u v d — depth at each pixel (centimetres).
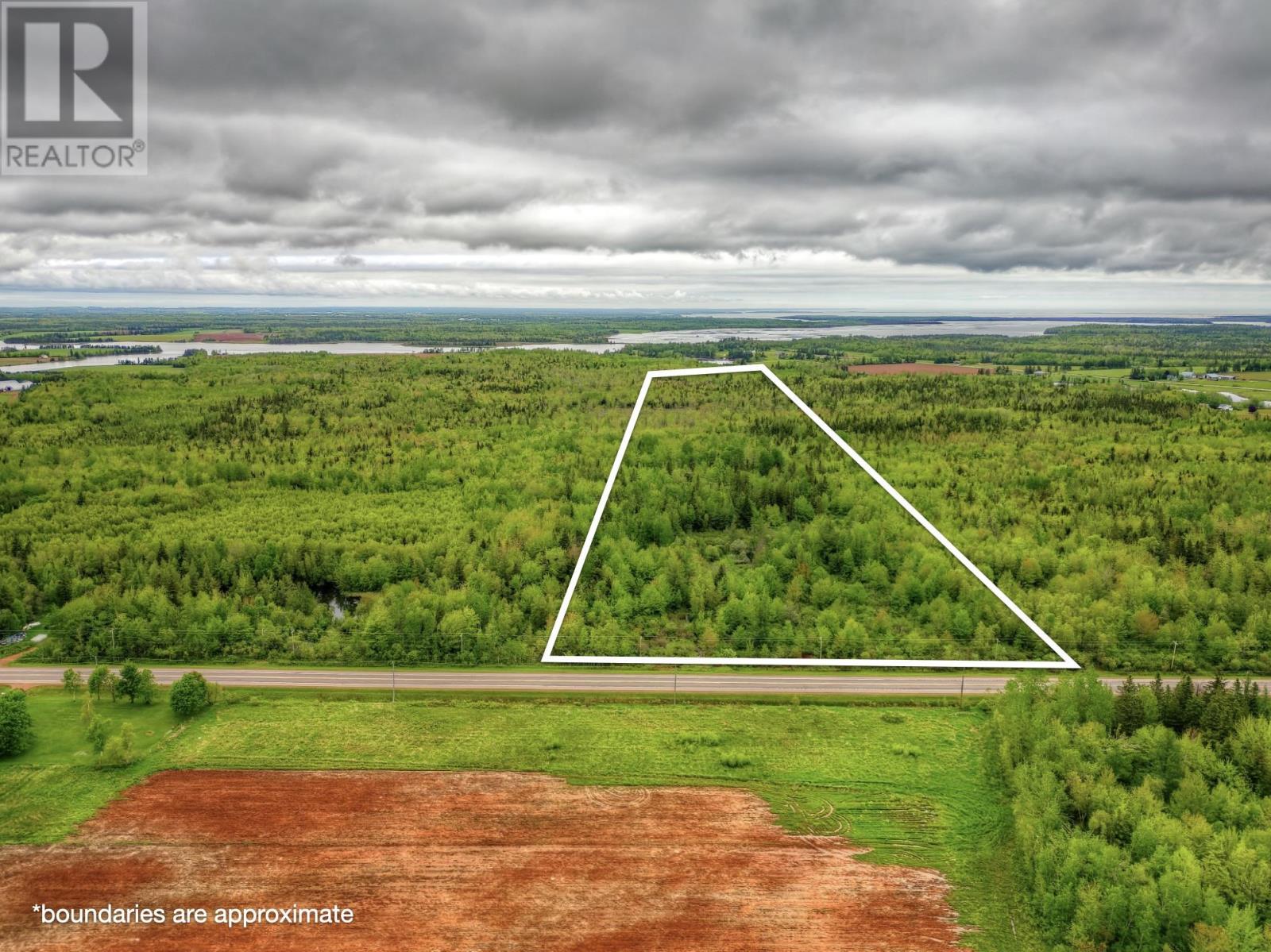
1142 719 7794
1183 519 13512
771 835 6975
